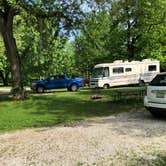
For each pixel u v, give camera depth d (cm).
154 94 1052
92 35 2148
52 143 751
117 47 3228
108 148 684
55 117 1217
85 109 1445
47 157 632
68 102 1783
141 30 2834
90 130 901
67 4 1928
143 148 676
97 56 4053
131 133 832
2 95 2692
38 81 3044
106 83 3322
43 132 910
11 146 741
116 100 1759
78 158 616
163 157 608
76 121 1102
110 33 3081
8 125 1062
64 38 2122
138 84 3538
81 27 2038
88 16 1994
